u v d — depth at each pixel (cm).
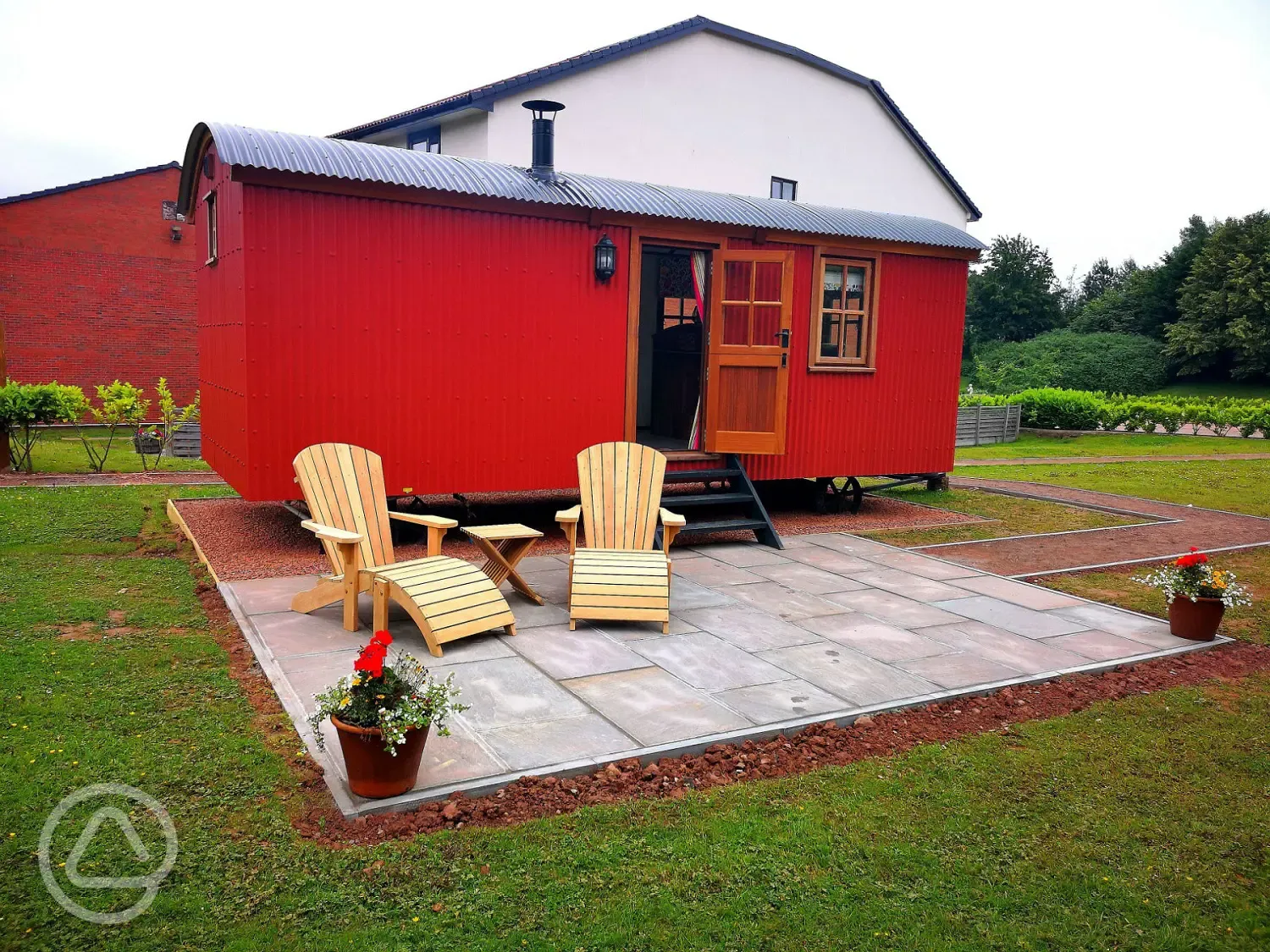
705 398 920
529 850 316
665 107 1716
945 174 2222
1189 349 4366
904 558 827
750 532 930
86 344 2081
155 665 473
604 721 426
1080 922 292
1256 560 854
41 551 725
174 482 1145
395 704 340
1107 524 1035
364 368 732
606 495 677
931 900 300
